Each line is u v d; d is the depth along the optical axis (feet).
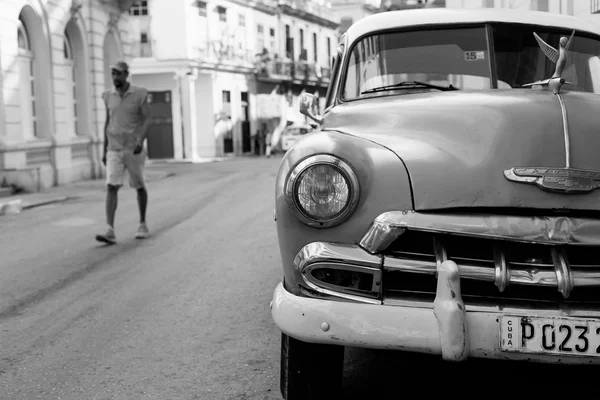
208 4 139.23
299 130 145.48
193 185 61.98
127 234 31.94
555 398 12.14
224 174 77.56
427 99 11.98
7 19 58.49
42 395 13.05
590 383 12.80
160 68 133.18
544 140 10.04
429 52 14.46
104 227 34.94
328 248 9.96
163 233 32.01
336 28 207.72
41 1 64.49
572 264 9.71
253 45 158.20
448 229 9.62
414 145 10.41
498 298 9.66
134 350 15.44
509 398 12.16
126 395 12.89
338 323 9.73
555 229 9.52
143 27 133.49
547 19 15.08
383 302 9.77
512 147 10.02
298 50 180.96
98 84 78.38
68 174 69.26
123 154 29.35
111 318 18.02
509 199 9.72
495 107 10.75
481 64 14.17
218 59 142.41
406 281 9.96
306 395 10.92
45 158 65.62
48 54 66.33
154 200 48.21
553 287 9.59
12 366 14.71
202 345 15.57
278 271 22.84
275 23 168.66
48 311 18.93
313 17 186.70
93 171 76.64
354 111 12.35
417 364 13.84
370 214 9.98
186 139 134.41
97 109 77.97
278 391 12.76
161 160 132.46
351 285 10.03
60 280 22.59
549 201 9.68
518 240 9.52
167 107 135.23
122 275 23.13
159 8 132.57
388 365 13.85
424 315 9.53
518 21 14.85
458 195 9.82
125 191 55.93
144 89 29.53
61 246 29.30
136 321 17.66
